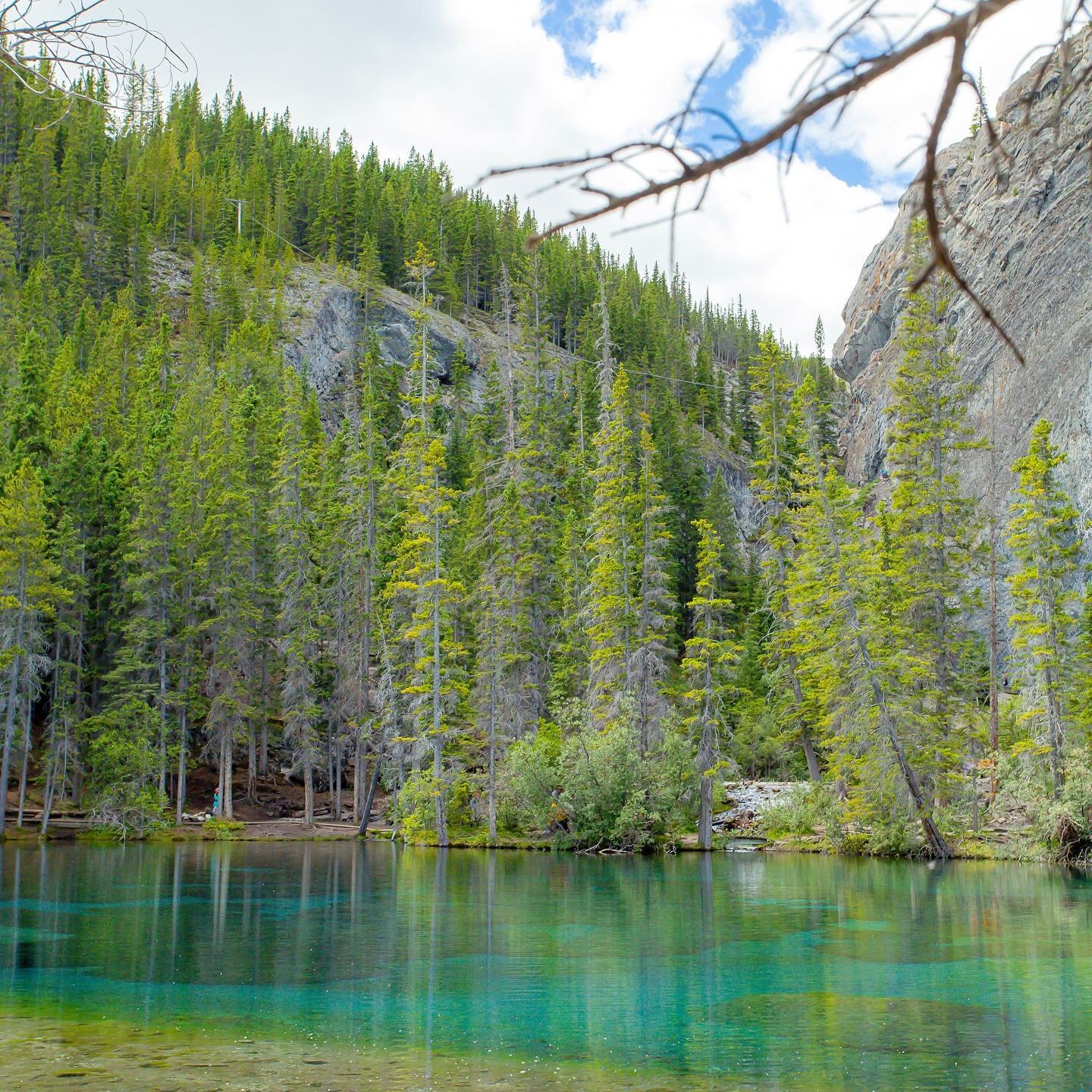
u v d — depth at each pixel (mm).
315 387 99750
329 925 21234
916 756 38562
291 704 52656
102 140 111375
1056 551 38562
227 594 53438
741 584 71188
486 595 51781
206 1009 13688
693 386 120125
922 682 42625
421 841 45688
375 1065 11070
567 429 91625
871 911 23344
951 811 39375
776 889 27906
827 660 41719
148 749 48469
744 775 57812
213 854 40281
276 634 59000
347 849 43875
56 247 104062
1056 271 63219
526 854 41125
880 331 97688
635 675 47500
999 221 52812
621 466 53062
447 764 49375
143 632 50188
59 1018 13117
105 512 56438
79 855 39219
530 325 96375
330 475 67062
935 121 2061
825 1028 12867
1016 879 30391
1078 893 26562
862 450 90500
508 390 84625
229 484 57656
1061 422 57594
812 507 46000
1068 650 38031
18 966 16594
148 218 121312
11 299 88938
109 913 22797
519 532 52906
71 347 84000
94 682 55438
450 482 79000
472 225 139250
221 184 130625
